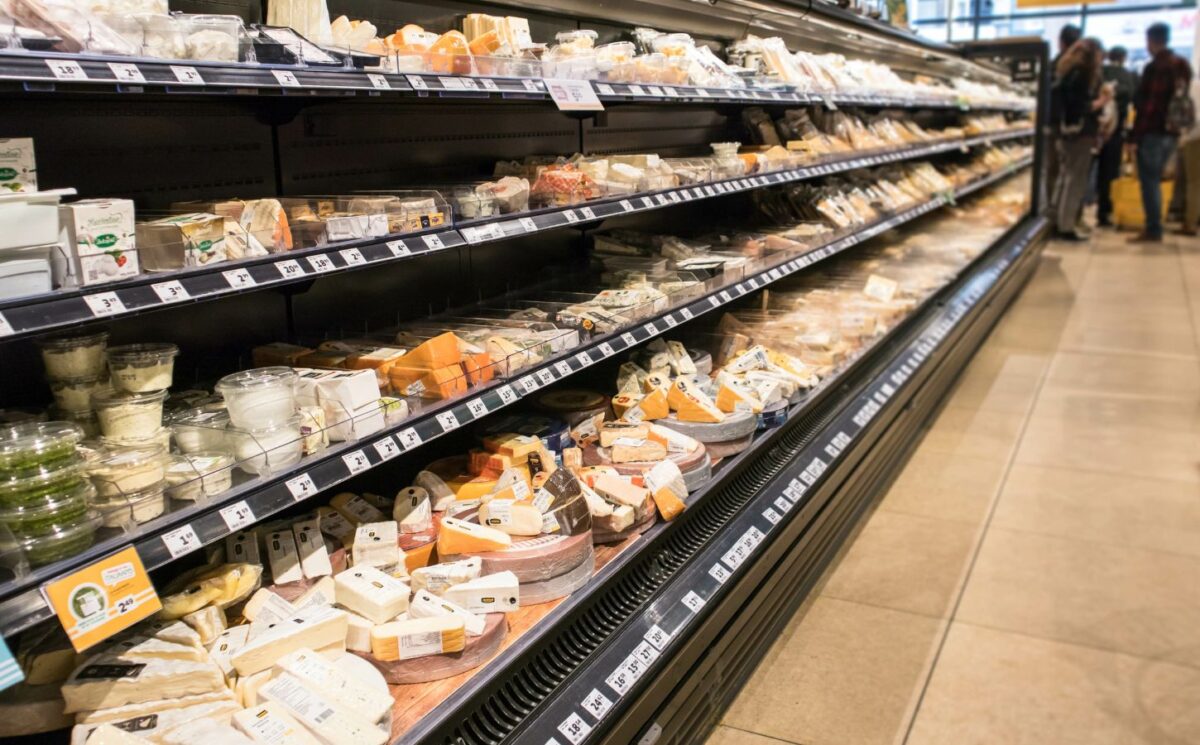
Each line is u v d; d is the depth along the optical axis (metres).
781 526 2.83
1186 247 10.13
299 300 2.36
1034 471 4.18
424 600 1.80
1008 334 6.68
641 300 2.78
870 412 3.74
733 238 3.79
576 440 2.75
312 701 1.48
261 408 1.64
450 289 2.88
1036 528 3.60
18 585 1.25
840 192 4.64
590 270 3.30
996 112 8.98
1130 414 4.91
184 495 1.49
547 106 3.13
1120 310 7.29
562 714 1.81
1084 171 10.63
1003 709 2.50
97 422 1.62
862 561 3.36
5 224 1.24
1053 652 2.76
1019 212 8.52
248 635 1.65
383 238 1.92
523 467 2.36
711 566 2.46
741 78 3.46
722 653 2.45
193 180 2.05
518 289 3.16
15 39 1.26
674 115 3.99
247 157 2.16
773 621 2.84
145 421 1.58
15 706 1.43
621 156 2.93
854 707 2.52
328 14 2.07
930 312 5.25
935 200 5.86
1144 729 2.40
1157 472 4.12
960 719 2.46
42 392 1.81
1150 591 3.10
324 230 1.82
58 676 1.50
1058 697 2.55
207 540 1.47
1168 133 10.15
